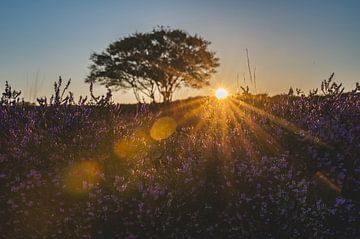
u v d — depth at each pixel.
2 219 5.97
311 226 5.88
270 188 6.26
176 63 53.00
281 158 6.92
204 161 6.91
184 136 8.57
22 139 7.60
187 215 6.06
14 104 8.32
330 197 6.29
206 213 6.14
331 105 8.27
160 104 21.53
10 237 5.74
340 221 5.98
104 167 7.18
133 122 9.16
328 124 7.52
